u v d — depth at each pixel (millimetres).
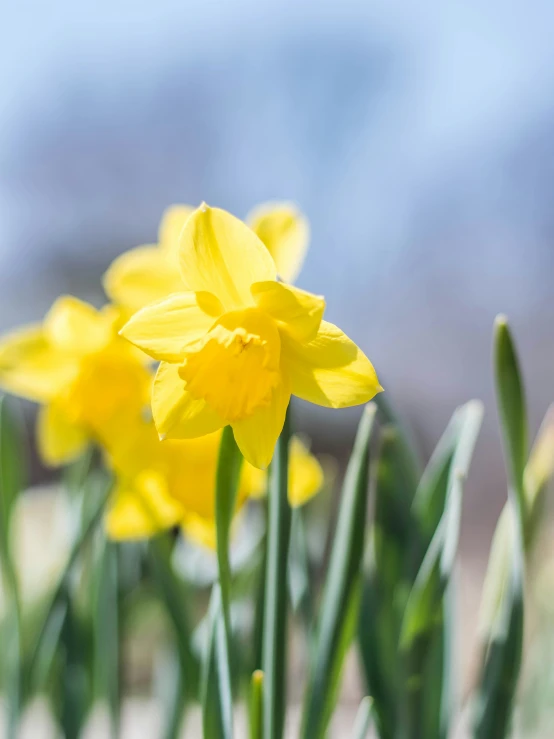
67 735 790
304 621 741
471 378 4500
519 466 677
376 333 5016
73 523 838
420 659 698
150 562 788
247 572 825
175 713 810
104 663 818
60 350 824
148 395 777
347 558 683
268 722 668
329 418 3467
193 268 668
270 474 671
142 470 773
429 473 763
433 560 688
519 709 923
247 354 661
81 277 5102
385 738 712
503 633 687
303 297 655
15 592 795
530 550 704
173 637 816
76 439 852
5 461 790
